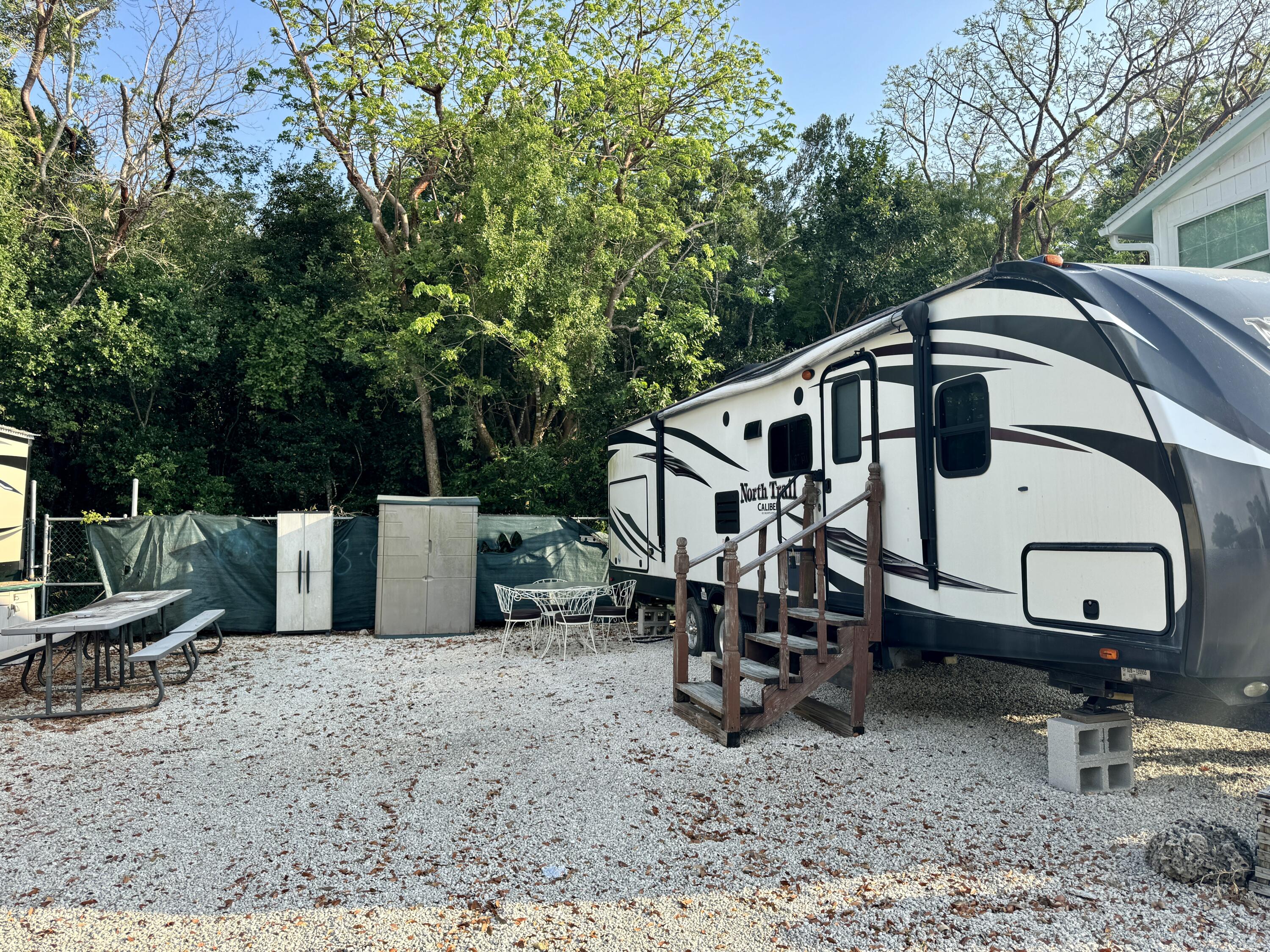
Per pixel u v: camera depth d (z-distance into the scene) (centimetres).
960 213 2283
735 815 398
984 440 448
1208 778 433
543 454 1504
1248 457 352
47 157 1575
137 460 1488
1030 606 418
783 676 521
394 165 1680
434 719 600
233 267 1816
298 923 300
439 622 1029
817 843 362
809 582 599
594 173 1523
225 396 1831
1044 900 306
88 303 1474
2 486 916
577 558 1193
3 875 346
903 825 379
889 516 520
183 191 1828
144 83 1691
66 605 1249
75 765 507
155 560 997
